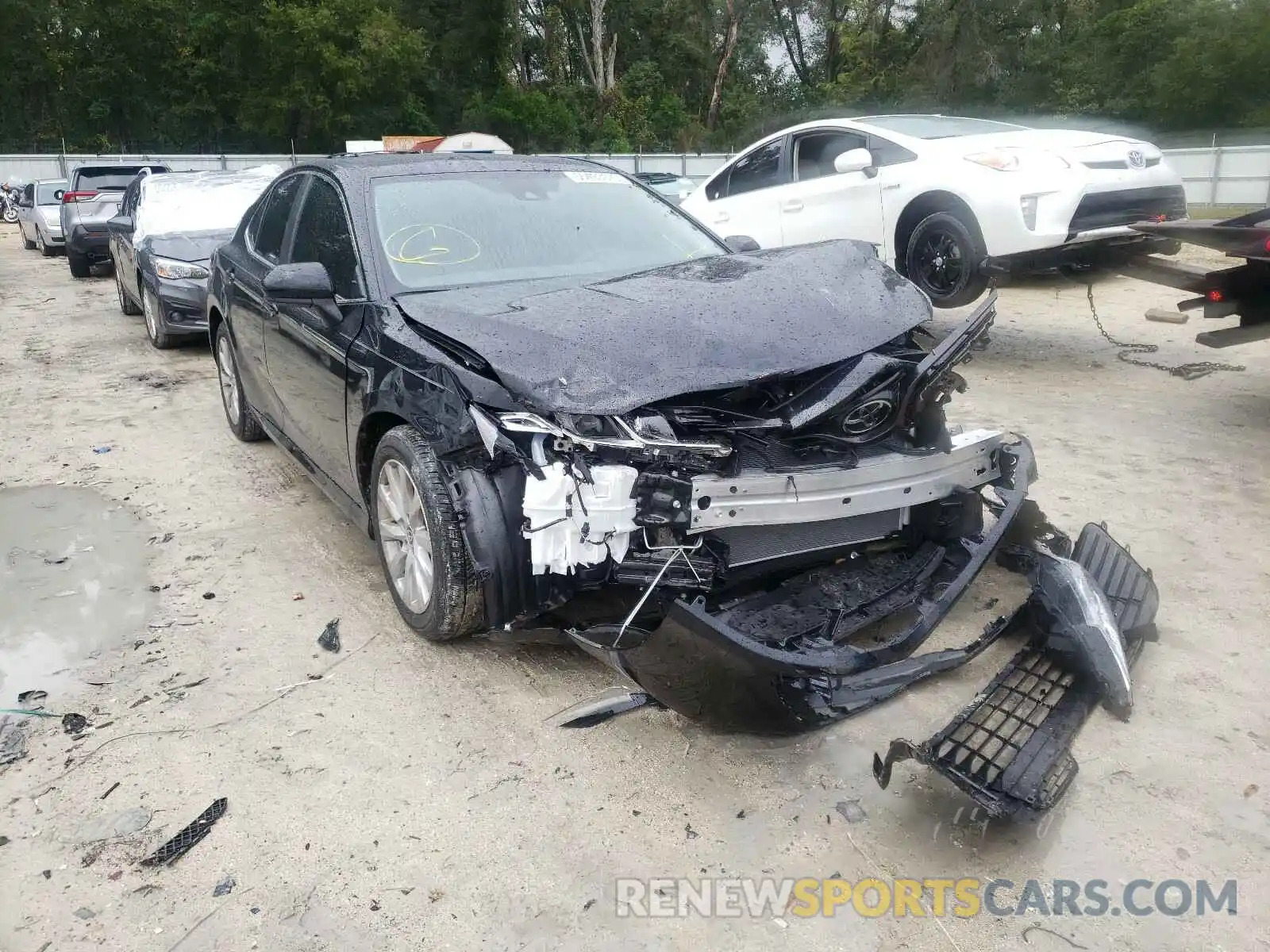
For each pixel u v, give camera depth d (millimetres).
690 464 2742
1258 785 2738
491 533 2893
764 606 3006
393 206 4082
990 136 7363
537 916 2328
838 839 2578
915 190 7172
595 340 2939
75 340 9844
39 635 3697
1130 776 2789
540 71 56125
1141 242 6832
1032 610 3264
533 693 3266
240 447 6051
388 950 2234
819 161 8156
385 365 3434
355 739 3023
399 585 3590
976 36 41875
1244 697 3156
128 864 2512
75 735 3074
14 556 4434
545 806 2709
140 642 3643
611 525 2688
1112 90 41344
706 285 3406
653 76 52000
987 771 2600
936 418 3279
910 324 3225
